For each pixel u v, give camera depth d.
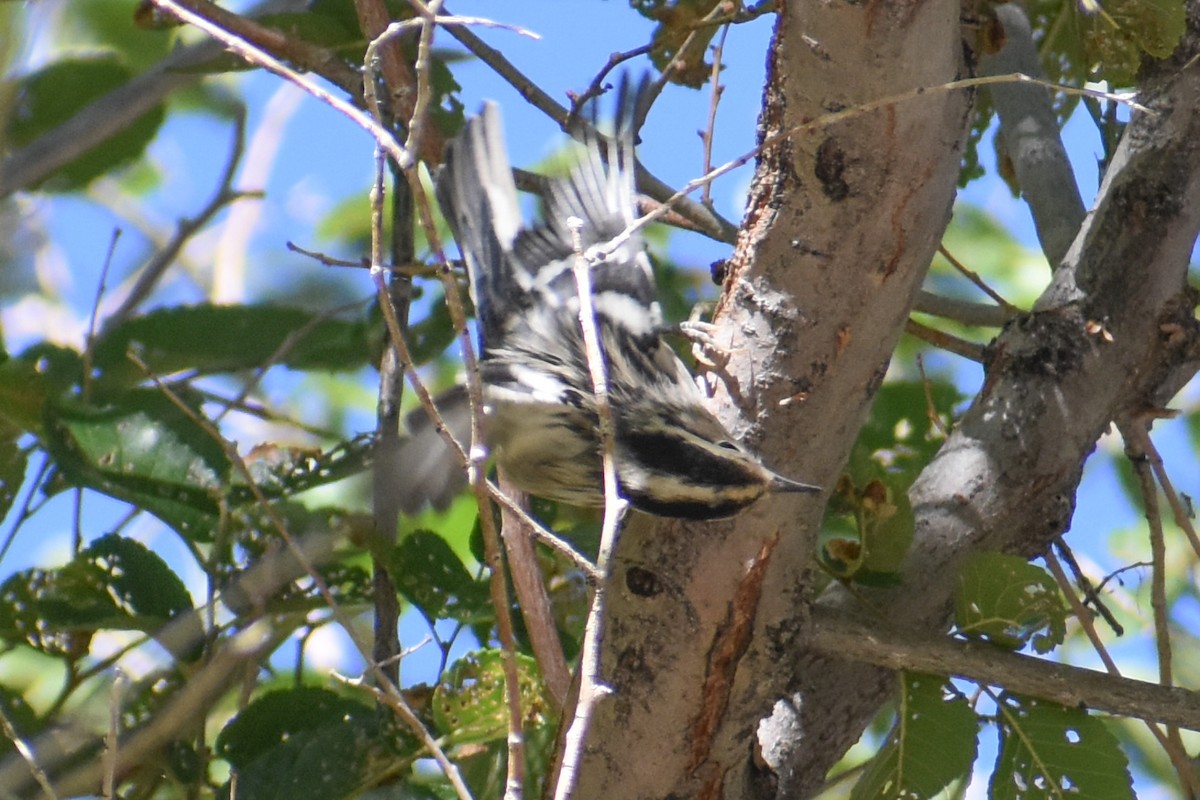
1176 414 8.45
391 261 9.84
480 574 9.27
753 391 6.90
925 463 10.21
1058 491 8.30
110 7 12.80
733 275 7.08
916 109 6.20
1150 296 8.26
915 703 7.62
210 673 8.26
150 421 8.88
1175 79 8.18
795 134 6.40
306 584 8.89
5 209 11.66
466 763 8.84
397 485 7.69
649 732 7.00
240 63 9.83
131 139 11.37
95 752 8.72
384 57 9.05
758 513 6.76
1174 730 8.62
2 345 10.09
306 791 8.13
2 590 8.79
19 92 10.78
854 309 6.70
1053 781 7.57
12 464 9.27
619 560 7.01
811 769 8.05
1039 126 10.46
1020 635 7.64
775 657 6.99
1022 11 10.70
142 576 8.92
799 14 6.12
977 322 10.27
